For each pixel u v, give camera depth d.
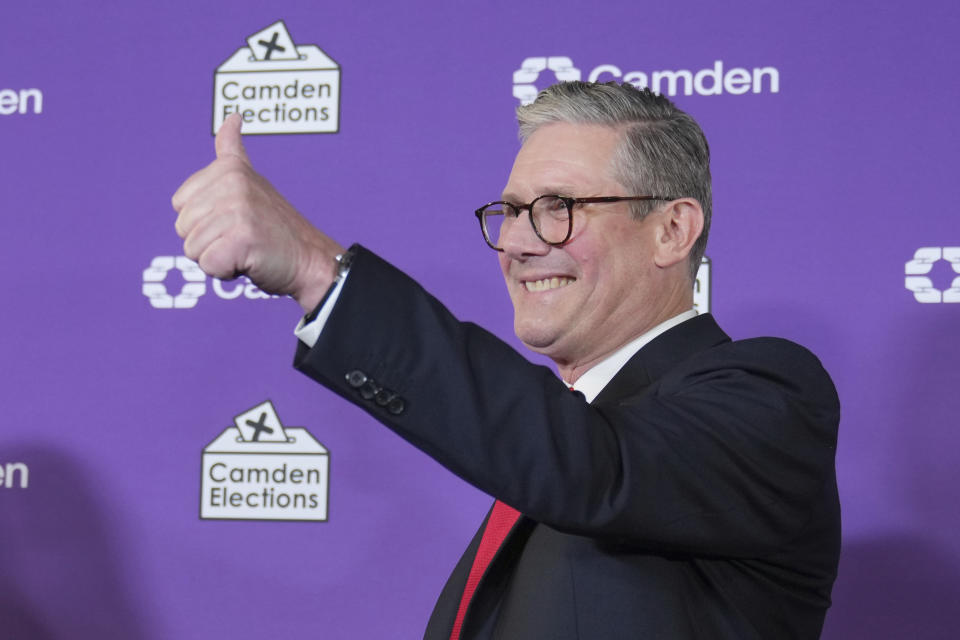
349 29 2.83
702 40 2.63
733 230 2.56
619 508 1.14
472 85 2.75
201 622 2.73
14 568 2.81
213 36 2.88
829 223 2.51
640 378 1.54
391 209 2.75
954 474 2.41
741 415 1.27
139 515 2.78
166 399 2.81
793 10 2.59
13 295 2.88
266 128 2.83
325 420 2.74
